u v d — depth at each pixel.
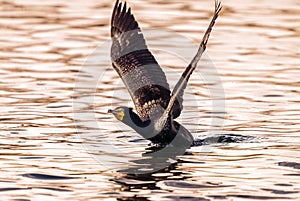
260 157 12.61
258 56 19.25
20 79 17.33
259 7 24.22
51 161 12.41
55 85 16.94
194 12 23.44
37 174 11.77
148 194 10.99
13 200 10.70
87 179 11.62
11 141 13.37
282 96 16.19
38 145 13.20
